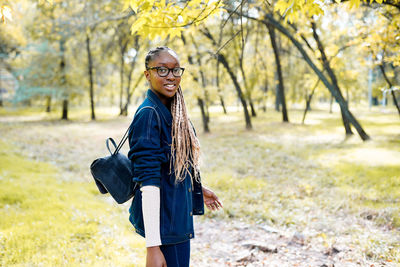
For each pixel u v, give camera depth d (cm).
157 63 170
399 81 955
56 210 492
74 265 312
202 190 200
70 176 767
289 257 351
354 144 1156
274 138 1416
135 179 157
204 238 427
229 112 3422
